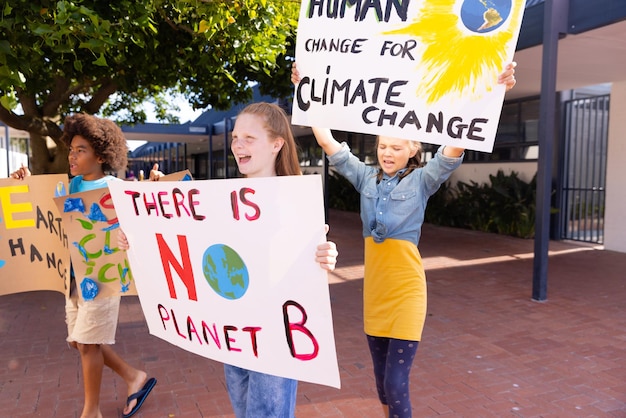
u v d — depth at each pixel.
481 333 5.07
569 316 5.60
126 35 4.77
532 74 8.95
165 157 39.28
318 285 1.93
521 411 3.49
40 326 5.52
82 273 2.88
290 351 2.02
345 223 14.58
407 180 2.71
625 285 6.99
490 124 2.51
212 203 2.07
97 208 2.84
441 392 3.79
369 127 2.69
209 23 4.68
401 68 2.61
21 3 3.72
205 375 4.17
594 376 4.04
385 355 2.80
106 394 3.81
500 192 11.44
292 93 7.76
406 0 2.58
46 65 6.36
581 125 10.76
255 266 2.03
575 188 10.82
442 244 10.56
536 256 6.20
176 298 2.30
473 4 2.49
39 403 3.70
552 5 5.87
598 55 7.55
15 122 6.84
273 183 1.93
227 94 7.89
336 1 2.71
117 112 11.63
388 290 2.69
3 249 3.14
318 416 3.48
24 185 3.13
